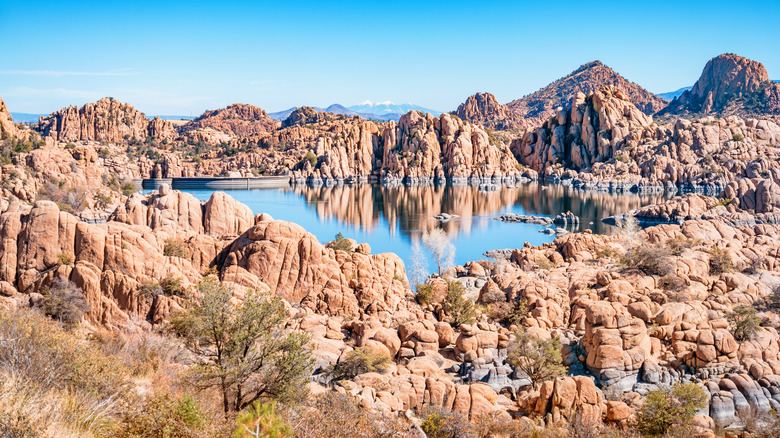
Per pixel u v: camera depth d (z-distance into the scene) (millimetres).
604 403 33219
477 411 32469
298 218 182375
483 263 81875
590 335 41031
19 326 17906
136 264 47500
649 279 52906
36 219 47938
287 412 18156
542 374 38000
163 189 88000
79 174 164750
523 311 48969
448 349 43875
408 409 31984
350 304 50375
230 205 85312
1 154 167250
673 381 38781
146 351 30359
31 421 11148
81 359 17750
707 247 64750
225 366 19734
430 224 168375
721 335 39906
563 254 83375
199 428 14391
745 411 34781
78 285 45531
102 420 13648
